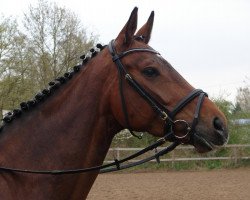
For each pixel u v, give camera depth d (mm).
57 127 3740
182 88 3609
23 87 31984
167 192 16547
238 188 17547
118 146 26172
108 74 3723
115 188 17688
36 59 32719
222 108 29484
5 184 3510
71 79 3863
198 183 19375
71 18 33625
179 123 3543
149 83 3588
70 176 3641
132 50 3676
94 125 3754
